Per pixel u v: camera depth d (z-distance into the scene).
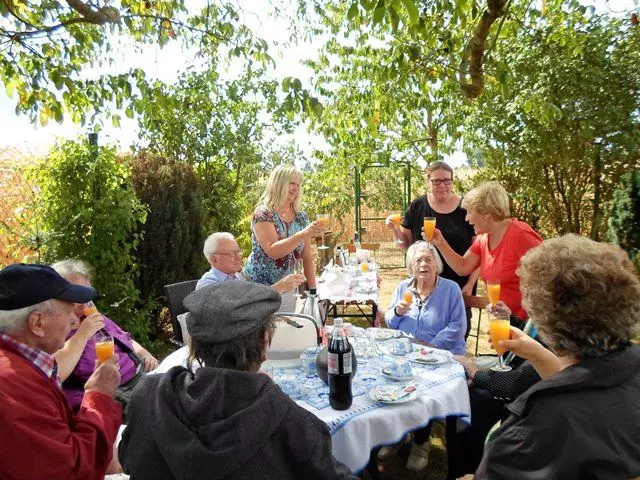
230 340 1.12
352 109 8.46
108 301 4.59
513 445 1.11
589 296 1.11
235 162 10.05
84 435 1.53
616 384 1.07
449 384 2.18
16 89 3.65
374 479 2.50
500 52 6.61
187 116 9.03
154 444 1.05
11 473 1.34
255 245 3.42
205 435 0.99
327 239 9.00
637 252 5.96
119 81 3.58
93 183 4.44
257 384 1.08
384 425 1.89
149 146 9.11
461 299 3.15
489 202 3.00
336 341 1.90
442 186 4.07
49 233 4.24
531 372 2.16
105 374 1.75
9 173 4.67
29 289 1.57
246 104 9.88
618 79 7.02
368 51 7.96
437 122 9.25
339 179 11.44
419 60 4.32
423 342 2.83
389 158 9.38
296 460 1.04
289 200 3.46
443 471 2.88
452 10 3.64
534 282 1.21
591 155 7.25
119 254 4.57
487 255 3.18
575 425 1.02
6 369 1.44
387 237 13.30
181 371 1.20
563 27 5.66
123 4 3.95
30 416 1.38
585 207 7.92
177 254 5.36
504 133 7.85
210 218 6.61
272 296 1.23
